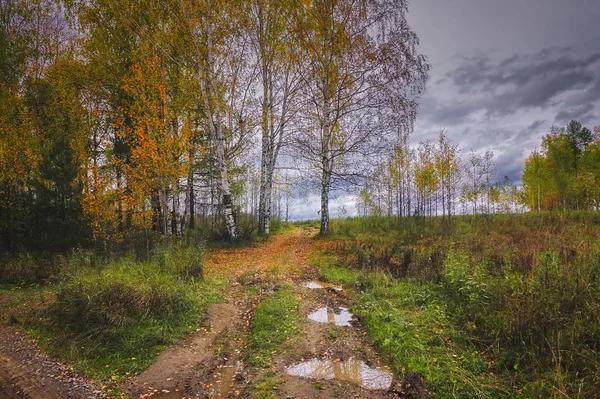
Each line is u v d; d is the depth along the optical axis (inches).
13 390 179.2
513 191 1299.2
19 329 253.8
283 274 421.1
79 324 245.6
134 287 277.1
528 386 162.6
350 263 454.6
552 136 1322.6
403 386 178.9
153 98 540.7
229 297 341.1
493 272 306.0
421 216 856.3
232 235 677.3
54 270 399.9
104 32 661.3
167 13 625.3
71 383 188.7
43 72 694.5
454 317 247.6
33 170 522.3
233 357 224.1
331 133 711.1
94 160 673.6
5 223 496.7
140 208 562.3
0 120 541.3
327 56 671.8
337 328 257.4
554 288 225.0
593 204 868.0
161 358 218.8
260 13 699.4
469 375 177.0
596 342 183.9
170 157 528.4
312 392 176.9
